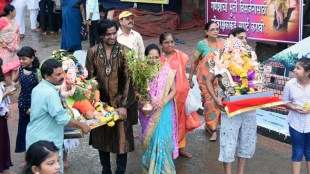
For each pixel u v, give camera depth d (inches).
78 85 191.6
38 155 127.3
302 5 313.1
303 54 254.2
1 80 216.1
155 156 204.1
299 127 201.8
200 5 539.2
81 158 245.4
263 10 330.6
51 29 556.1
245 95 190.7
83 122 184.4
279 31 326.6
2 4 497.7
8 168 221.5
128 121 205.0
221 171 229.3
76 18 451.5
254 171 227.9
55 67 172.6
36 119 176.6
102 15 518.9
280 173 225.8
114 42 200.5
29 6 567.2
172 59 227.8
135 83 201.6
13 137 271.6
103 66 201.2
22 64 222.7
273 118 269.0
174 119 210.2
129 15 251.4
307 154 204.8
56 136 178.9
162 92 203.2
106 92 203.3
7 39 366.9
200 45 259.1
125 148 204.2
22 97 223.8
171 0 534.9
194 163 238.4
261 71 198.2
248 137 200.8
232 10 347.3
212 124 259.1
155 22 518.6
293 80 202.7
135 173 228.5
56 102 172.9
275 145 259.0
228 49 194.1
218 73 193.2
